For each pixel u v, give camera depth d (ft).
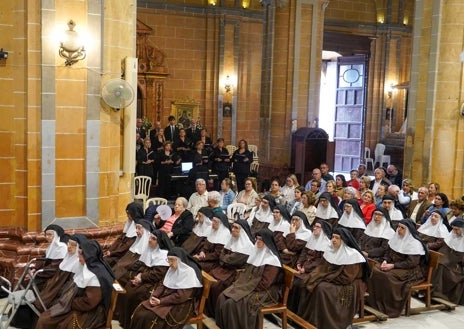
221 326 22.27
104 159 27.40
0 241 26.78
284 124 53.83
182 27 64.95
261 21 68.90
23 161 26.66
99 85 26.86
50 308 20.21
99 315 19.34
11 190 27.25
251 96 69.87
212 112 67.10
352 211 29.58
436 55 39.09
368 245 28.17
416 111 40.93
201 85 66.59
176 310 20.49
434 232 28.76
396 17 72.79
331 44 71.72
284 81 53.57
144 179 43.09
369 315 25.35
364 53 73.82
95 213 27.25
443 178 39.73
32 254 26.00
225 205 35.99
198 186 34.68
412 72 41.11
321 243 24.82
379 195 35.50
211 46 66.08
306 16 53.57
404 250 25.89
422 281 26.20
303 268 24.77
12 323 22.07
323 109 78.13
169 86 65.21
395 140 72.02
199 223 27.32
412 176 41.34
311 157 53.26
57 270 22.11
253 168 55.77
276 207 29.12
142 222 24.86
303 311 23.62
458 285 27.30
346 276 22.91
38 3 25.71
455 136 39.27
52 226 23.12
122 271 24.30
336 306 22.75
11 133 26.96
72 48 25.79
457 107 39.06
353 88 75.10
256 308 21.88
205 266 25.36
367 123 73.97
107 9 27.04
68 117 26.40
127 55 28.30
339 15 71.41
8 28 26.43
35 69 25.96
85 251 19.26
